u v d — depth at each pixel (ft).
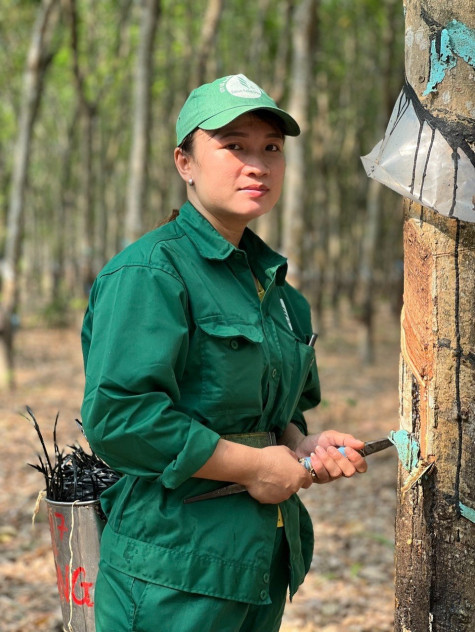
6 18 52.24
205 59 35.65
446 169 5.84
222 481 6.11
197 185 6.38
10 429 26.27
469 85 5.86
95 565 6.75
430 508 6.15
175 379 5.90
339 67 58.18
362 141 68.85
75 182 82.94
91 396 5.80
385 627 12.80
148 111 30.68
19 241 34.76
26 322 62.49
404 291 6.36
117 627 5.98
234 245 6.65
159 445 5.68
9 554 15.70
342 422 28.94
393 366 44.34
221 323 6.06
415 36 6.08
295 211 28.81
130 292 5.87
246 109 5.98
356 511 19.19
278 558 6.64
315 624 12.92
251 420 6.29
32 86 34.63
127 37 53.98
